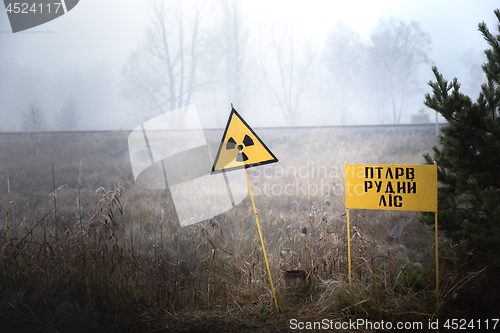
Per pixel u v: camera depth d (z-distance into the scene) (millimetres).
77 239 4078
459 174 4230
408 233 5984
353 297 3609
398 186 3533
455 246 4184
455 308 3480
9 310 3289
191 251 5160
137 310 3666
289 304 3871
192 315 3656
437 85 4281
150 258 4914
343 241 4609
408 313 3404
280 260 4496
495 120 3783
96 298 3615
